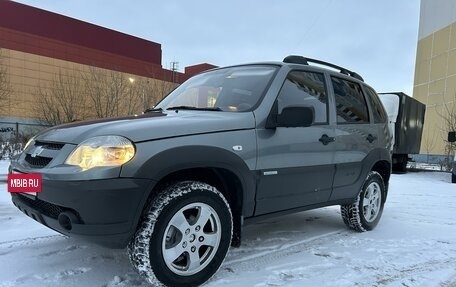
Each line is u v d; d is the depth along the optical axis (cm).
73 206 270
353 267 375
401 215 623
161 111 395
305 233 491
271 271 358
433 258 410
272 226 521
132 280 323
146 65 4469
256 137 349
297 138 387
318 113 424
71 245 403
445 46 2736
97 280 323
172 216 297
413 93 3102
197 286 315
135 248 288
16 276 326
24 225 469
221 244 327
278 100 378
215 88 411
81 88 2644
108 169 269
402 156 1620
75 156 282
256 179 350
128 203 273
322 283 334
